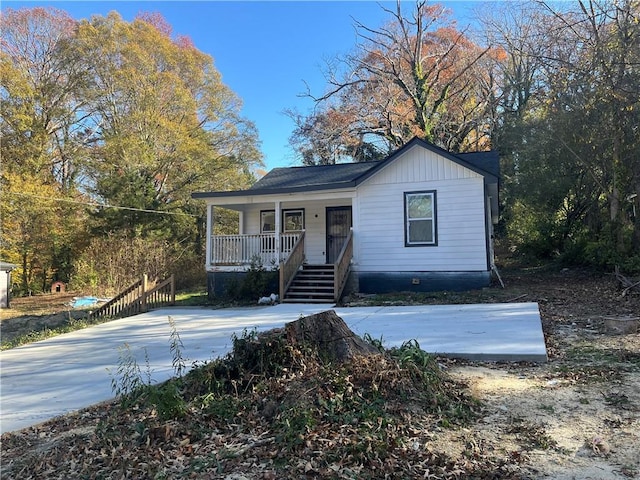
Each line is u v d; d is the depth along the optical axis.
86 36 26.86
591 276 13.51
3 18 27.06
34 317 16.97
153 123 26.36
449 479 2.70
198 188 27.62
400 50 28.03
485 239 12.37
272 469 2.94
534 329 6.89
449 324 7.71
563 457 2.92
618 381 4.42
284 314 10.30
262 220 16.47
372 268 13.30
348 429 3.33
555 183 17.22
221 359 4.76
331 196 13.77
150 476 2.95
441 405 3.79
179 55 29.11
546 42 18.52
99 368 6.46
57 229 25.09
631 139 13.12
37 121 26.52
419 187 12.98
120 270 22.56
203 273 23.88
